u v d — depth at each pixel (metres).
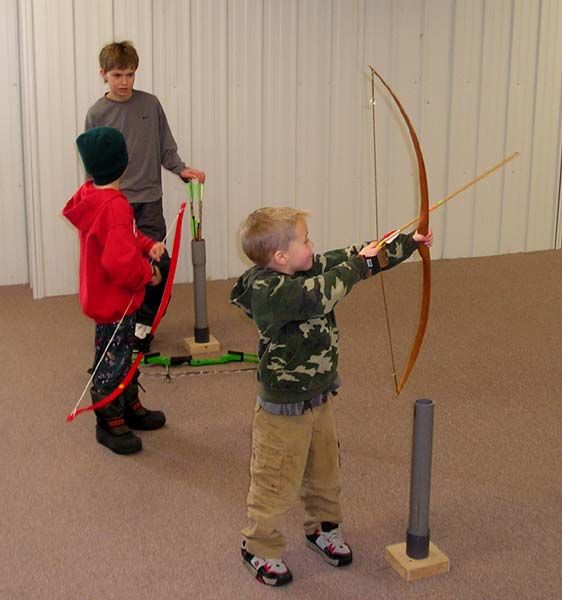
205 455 2.87
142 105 3.97
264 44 5.04
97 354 2.86
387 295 4.88
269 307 1.89
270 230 1.94
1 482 2.68
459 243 5.82
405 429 3.07
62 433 3.05
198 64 4.92
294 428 2.03
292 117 5.21
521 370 3.66
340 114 5.32
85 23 4.65
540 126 5.79
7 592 2.12
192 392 3.42
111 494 2.61
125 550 2.31
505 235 5.92
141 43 4.77
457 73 5.49
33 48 4.59
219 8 4.89
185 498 2.58
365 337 4.12
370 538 2.36
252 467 2.12
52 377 3.60
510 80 5.62
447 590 2.12
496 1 5.46
